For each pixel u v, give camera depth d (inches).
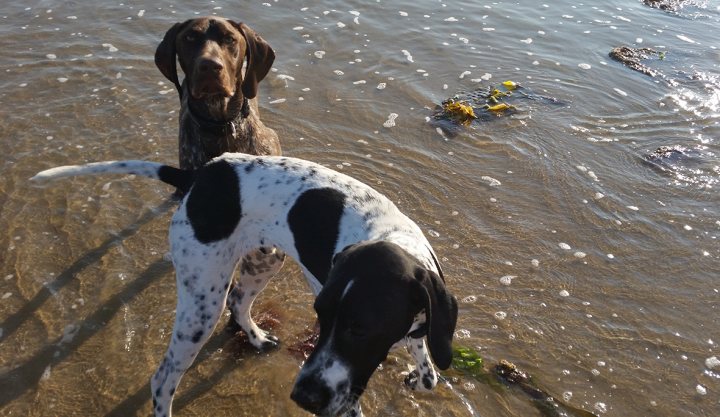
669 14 148.7
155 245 78.7
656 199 89.0
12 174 87.1
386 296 48.2
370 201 57.3
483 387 65.0
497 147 97.6
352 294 48.1
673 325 72.1
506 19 139.6
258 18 132.1
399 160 94.3
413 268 50.1
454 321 50.9
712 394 65.6
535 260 79.1
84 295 72.6
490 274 77.0
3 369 65.1
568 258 79.7
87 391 63.7
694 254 80.8
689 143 99.5
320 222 56.4
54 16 129.5
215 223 57.2
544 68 120.1
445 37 129.7
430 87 112.1
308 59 118.5
